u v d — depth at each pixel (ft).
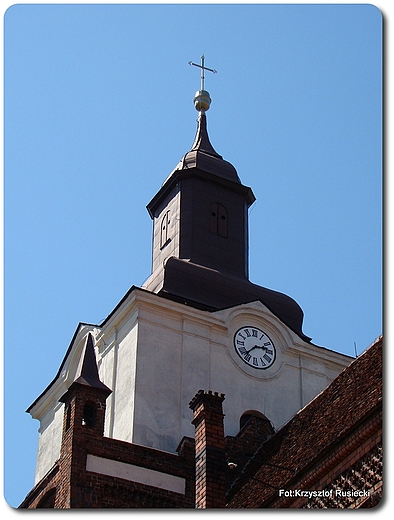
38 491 165.27
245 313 204.85
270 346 204.13
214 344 198.90
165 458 166.30
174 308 198.80
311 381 203.51
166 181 228.43
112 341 199.41
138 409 185.26
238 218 225.15
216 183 226.79
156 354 192.75
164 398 188.55
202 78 249.55
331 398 150.51
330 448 126.41
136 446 164.35
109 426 189.78
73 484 155.53
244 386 197.16
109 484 158.92
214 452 144.25
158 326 196.24
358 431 123.24
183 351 195.31
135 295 196.54
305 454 142.82
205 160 230.07
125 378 191.72
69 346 210.79
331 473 125.49
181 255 215.10
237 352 200.34
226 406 193.26
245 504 145.69
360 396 139.54
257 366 200.54
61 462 160.04
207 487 140.87
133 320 196.44
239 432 179.11
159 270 209.77
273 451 159.43
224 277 211.00
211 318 200.95
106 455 160.66
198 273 208.54
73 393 162.91
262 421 180.96
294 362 204.54
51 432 209.46
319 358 206.69
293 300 215.72
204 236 218.38
